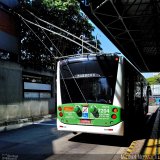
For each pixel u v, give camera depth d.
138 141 9.91
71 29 20.95
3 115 14.41
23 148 8.49
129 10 13.39
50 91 20.94
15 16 17.31
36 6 19.00
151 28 15.98
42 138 10.44
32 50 19.86
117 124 8.81
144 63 27.91
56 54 21.02
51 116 19.77
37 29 19.11
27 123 15.65
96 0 12.44
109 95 8.97
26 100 16.89
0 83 14.30
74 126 9.30
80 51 22.58
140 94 14.40
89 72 9.34
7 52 16.64
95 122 8.99
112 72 9.09
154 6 12.87
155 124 16.03
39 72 18.97
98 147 8.88
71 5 19.44
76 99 9.35
